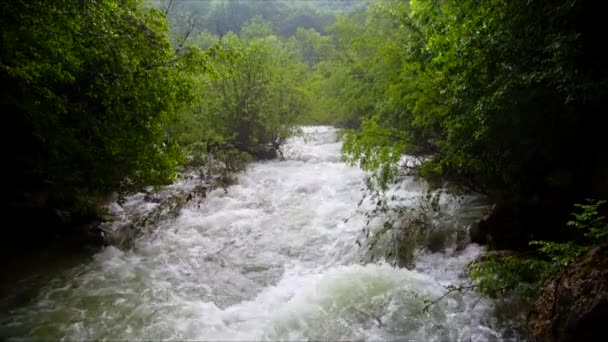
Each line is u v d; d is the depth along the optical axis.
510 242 6.30
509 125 5.95
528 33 5.53
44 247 7.46
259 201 10.38
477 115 6.07
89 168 7.60
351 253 7.43
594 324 3.42
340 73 19.95
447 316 5.12
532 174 6.47
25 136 7.10
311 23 69.94
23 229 7.44
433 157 8.63
